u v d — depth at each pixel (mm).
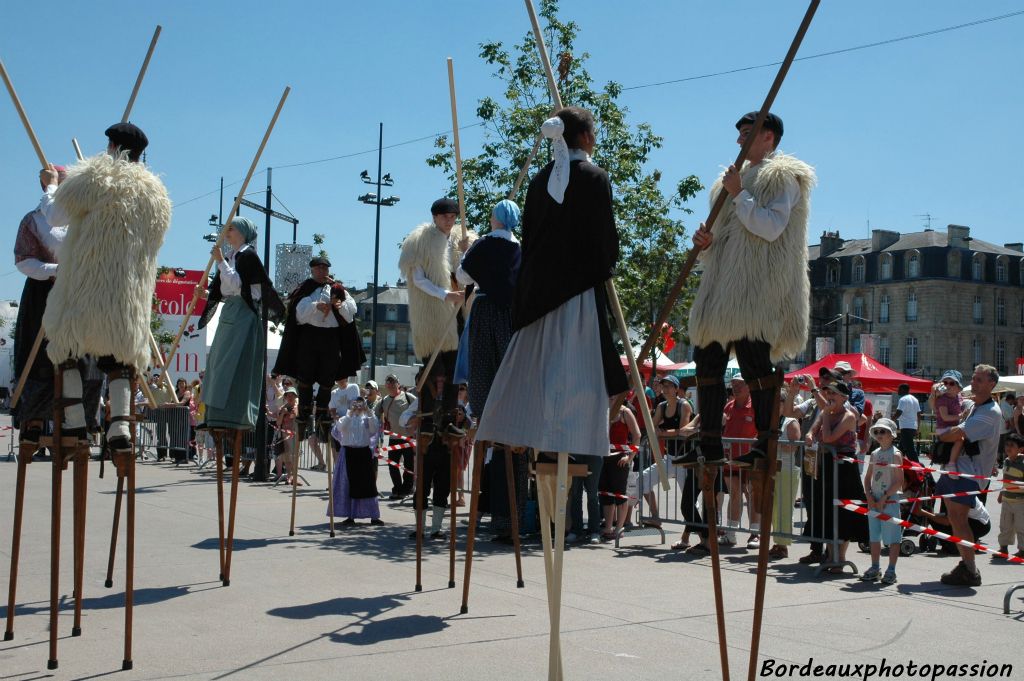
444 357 7555
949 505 8547
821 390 11141
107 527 10109
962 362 77312
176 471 18078
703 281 4234
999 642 6039
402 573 7887
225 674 4820
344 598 6785
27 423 5332
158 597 6672
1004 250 81750
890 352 78750
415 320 7691
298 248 23344
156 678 4723
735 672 5094
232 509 7203
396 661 5133
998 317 78938
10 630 5387
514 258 7160
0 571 7543
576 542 10562
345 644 5480
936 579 8625
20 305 5594
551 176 4117
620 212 16016
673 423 11789
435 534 10430
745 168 4414
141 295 4941
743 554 9938
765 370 4129
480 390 7020
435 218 7820
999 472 19531
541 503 4398
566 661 5215
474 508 6387
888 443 8547
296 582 7359
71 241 4906
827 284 83000
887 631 6277
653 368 19094
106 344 4801
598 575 8242
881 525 8352
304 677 4805
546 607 6625
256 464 16453
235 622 5965
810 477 9328
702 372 4238
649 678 4934
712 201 4328
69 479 15641
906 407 17969
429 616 6250
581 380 4051
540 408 4094
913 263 78125
